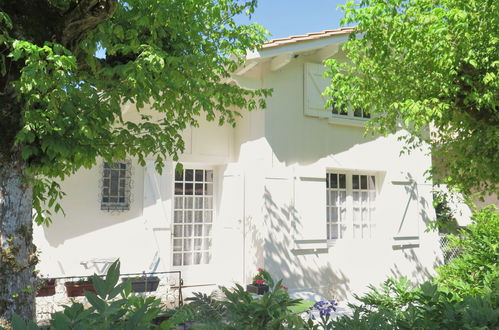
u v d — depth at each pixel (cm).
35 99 354
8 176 383
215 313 209
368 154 920
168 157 842
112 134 430
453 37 530
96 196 784
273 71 827
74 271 754
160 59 397
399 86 635
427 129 809
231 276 847
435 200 804
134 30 427
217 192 920
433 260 966
